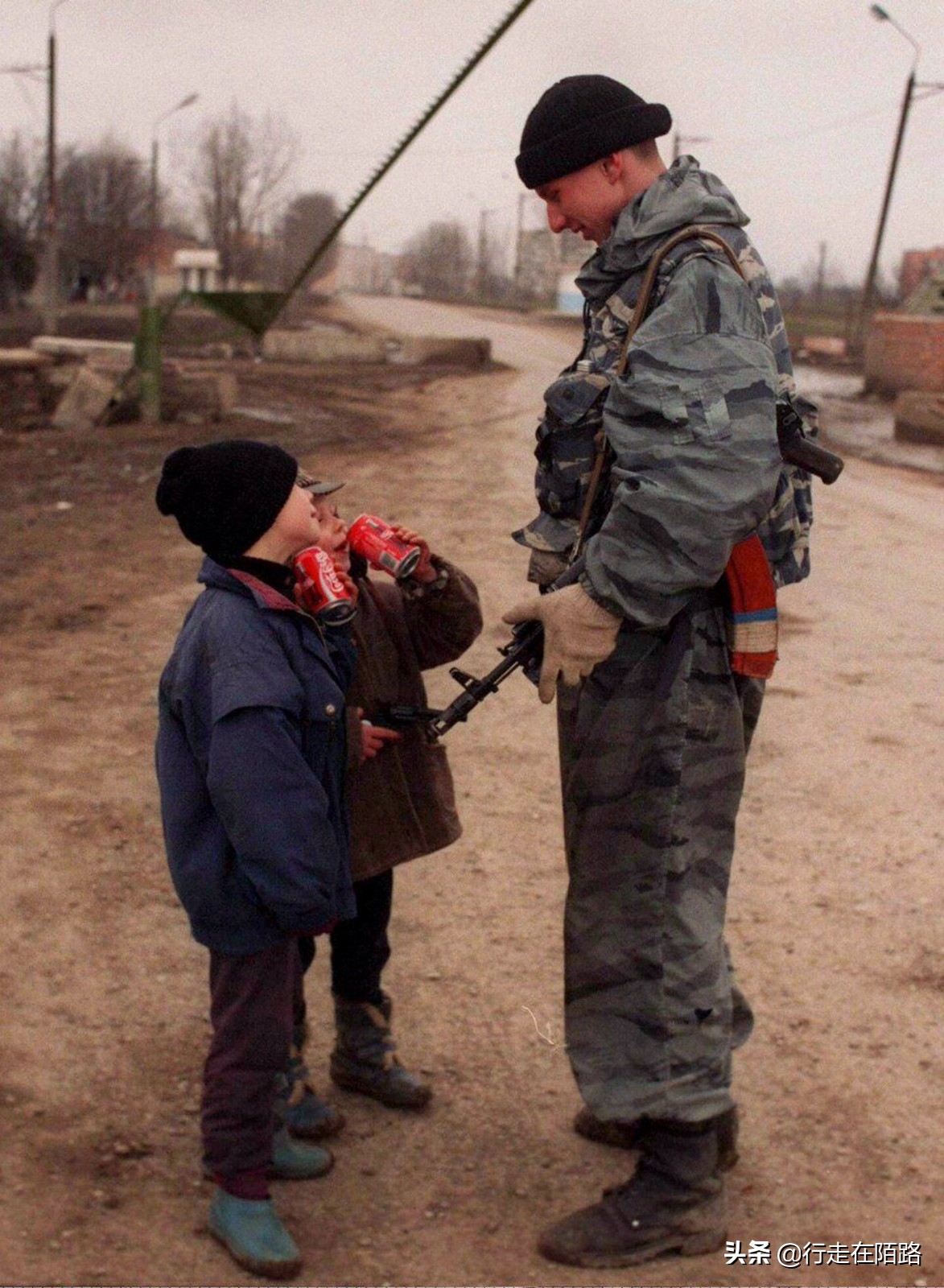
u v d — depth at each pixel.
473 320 67.00
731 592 2.68
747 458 2.47
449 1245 2.85
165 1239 2.84
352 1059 3.33
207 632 2.65
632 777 2.73
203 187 74.94
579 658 2.60
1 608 8.16
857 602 8.64
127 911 4.28
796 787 5.33
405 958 4.00
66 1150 3.11
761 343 2.56
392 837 3.09
